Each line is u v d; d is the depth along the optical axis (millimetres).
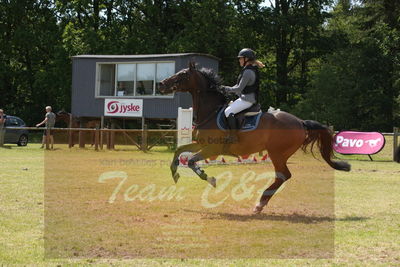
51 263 4934
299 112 36156
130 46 38562
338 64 38062
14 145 26422
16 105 45781
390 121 38188
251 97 8008
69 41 37969
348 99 36000
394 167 17078
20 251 5336
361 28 41031
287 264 5059
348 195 10055
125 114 25422
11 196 8852
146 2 40125
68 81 37844
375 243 5973
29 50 43094
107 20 42656
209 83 8289
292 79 45281
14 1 41469
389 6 39656
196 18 37625
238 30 41219
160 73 25094
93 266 4855
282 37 45375
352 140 21266
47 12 43875
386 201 9281
